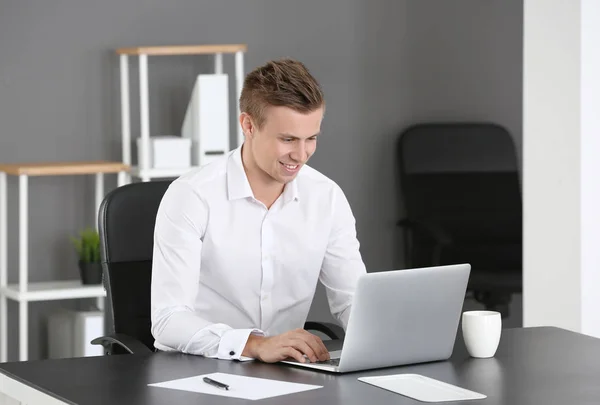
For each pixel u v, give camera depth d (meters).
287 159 2.59
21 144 5.45
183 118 5.78
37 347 5.51
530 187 4.45
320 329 3.16
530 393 2.15
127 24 5.62
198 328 2.57
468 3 6.42
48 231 5.52
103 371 2.36
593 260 4.27
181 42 5.75
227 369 2.38
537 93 4.39
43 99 5.48
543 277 4.42
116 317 3.15
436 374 2.34
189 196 2.79
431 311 2.43
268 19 5.95
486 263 5.74
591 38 4.20
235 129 5.92
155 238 2.79
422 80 6.34
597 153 4.25
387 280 2.33
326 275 3.03
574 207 4.25
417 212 5.98
